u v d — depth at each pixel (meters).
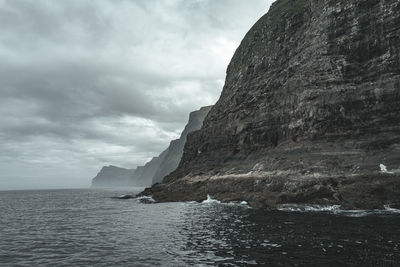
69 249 21.08
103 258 18.45
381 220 27.53
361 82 47.19
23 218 41.44
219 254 18.20
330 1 56.31
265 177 47.91
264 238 21.83
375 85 45.00
